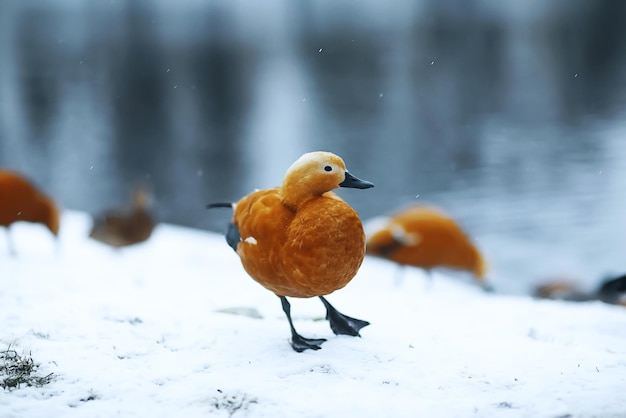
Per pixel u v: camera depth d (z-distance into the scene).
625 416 4.89
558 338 6.79
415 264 11.58
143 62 59.88
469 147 29.34
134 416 5.02
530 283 14.59
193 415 5.02
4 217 11.70
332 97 42.62
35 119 39.59
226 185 27.19
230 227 6.65
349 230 5.79
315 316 7.74
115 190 26.81
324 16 92.06
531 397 5.21
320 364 5.89
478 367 5.82
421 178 25.28
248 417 4.97
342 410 5.03
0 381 5.56
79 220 16.50
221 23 89.00
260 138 33.88
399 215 12.10
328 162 5.90
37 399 5.29
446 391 5.36
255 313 7.80
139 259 12.62
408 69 50.84
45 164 30.58
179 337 6.66
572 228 18.81
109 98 45.44
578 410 4.99
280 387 5.42
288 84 47.78
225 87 47.88
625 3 81.81
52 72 55.56
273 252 5.89
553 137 29.97
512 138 30.50
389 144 31.06
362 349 6.28
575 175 24.08
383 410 5.03
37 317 7.29
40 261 11.63
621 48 53.50
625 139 28.84
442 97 40.69
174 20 94.81
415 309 8.47
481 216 20.42
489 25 71.94
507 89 41.59
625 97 37.38
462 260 11.72
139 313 7.56
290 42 68.50
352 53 59.41
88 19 99.88
